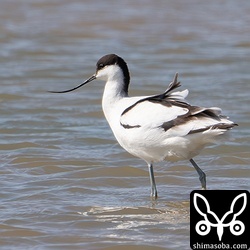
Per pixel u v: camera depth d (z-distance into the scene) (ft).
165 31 96.89
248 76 74.64
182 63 81.56
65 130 55.52
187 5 108.99
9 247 32.94
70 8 106.11
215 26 99.09
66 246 32.91
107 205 38.58
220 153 49.06
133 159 47.70
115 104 39.63
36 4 107.34
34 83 72.33
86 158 47.67
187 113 36.55
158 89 69.15
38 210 37.55
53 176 43.80
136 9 106.22
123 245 32.94
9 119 58.44
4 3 107.45
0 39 91.76
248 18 102.89
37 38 92.68
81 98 66.13
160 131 36.88
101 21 100.22
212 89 69.00
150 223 35.81
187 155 37.76
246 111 60.59
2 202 38.86
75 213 37.19
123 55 85.56
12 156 47.62
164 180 43.19
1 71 77.30
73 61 82.48
